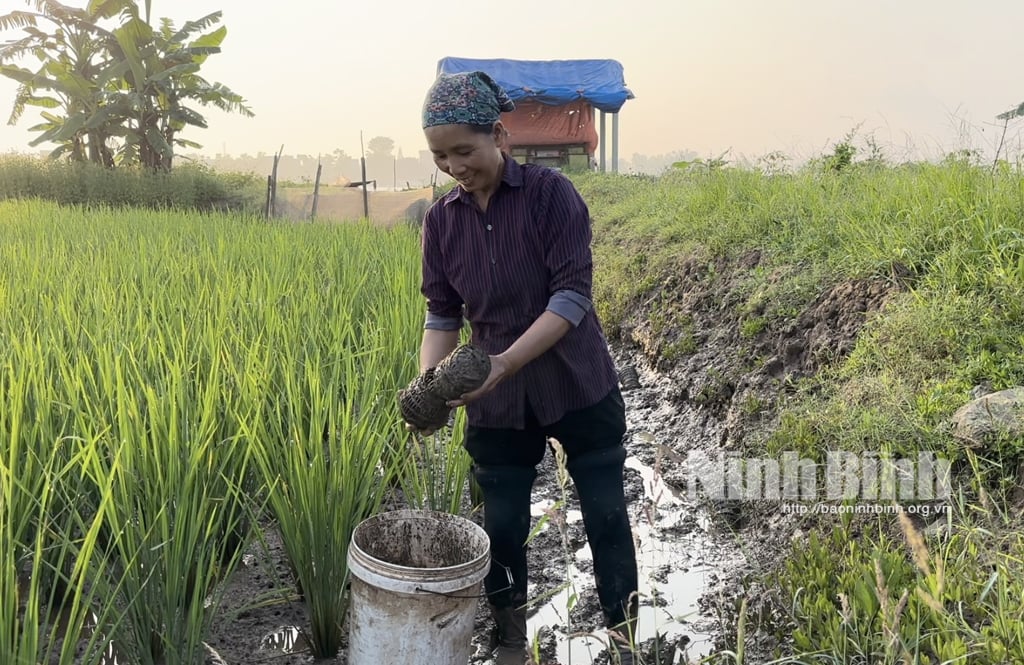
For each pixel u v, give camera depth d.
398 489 4.09
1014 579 2.47
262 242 9.00
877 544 2.99
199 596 2.58
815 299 4.96
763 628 2.97
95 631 2.28
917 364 3.68
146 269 6.56
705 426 5.08
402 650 2.38
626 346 7.49
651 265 8.00
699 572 3.59
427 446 3.57
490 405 2.67
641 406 5.88
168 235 9.82
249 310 5.07
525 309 2.59
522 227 2.48
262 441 3.22
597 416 2.68
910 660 1.92
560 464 2.39
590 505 2.71
